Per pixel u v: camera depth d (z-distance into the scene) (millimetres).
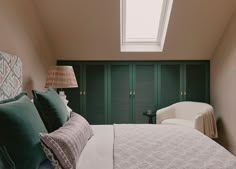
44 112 1865
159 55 4215
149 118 4199
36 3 3221
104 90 4359
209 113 3549
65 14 3402
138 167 1444
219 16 3484
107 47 4023
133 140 1946
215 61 4129
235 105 3426
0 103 1482
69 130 1663
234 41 3420
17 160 1299
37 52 3303
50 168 1460
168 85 4363
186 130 2252
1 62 1973
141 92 4375
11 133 1312
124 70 4355
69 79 3090
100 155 1691
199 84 4375
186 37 3840
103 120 4375
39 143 1433
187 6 3297
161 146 1802
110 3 3240
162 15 3793
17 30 2645
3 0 2326
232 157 1584
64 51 4109
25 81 2848
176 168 1427
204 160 1535
